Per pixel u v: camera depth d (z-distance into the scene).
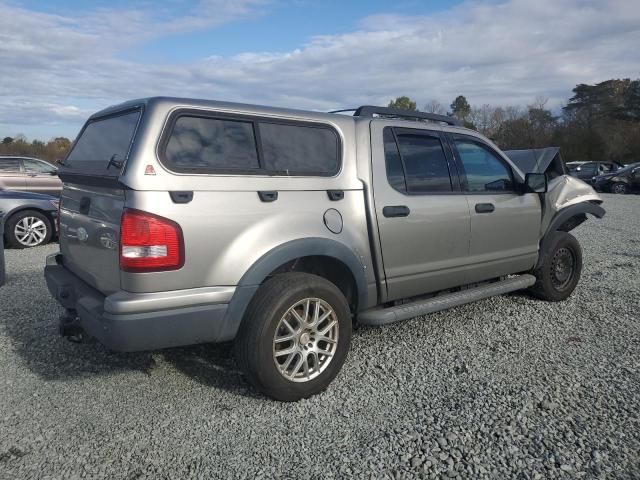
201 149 3.26
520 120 55.34
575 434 3.04
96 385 3.75
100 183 3.28
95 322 3.17
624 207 17.70
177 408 3.42
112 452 2.93
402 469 2.74
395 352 4.32
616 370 3.92
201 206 3.17
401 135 4.34
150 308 3.04
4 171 12.96
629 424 3.14
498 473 2.70
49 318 5.18
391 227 4.07
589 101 62.56
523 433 3.06
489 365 4.05
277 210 3.48
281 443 3.01
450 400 3.48
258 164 3.47
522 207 5.14
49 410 3.40
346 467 2.77
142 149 3.06
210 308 3.21
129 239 3.02
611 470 2.70
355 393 3.62
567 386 3.66
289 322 3.49
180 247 3.10
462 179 4.69
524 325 4.97
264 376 3.35
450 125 4.99
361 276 3.93
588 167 29.30
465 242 4.63
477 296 4.73
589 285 6.46
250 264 3.32
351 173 3.93
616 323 5.00
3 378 3.86
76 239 3.76
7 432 3.13
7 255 8.73
